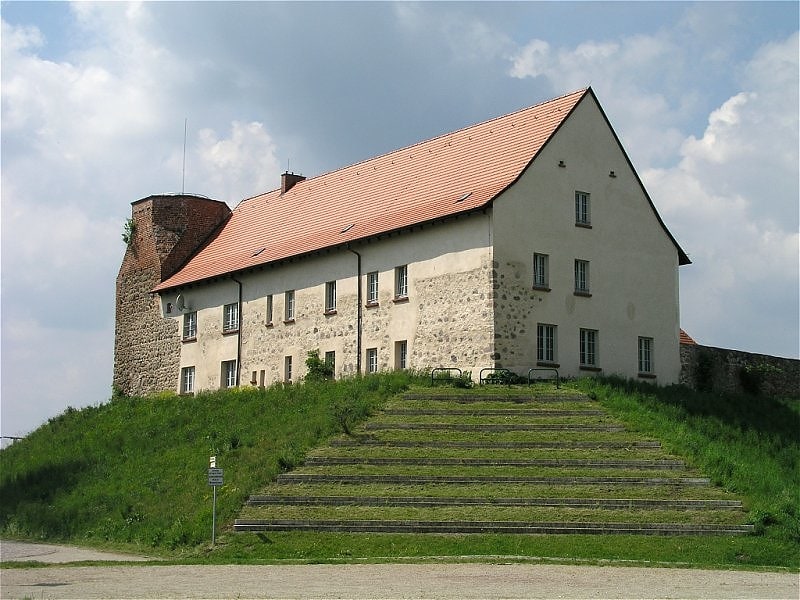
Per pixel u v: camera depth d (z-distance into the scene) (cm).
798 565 2773
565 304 4488
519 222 4375
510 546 2844
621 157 4828
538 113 4822
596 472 3312
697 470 3344
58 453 4609
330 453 3506
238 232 6122
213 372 5722
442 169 4981
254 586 2253
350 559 2722
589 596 2117
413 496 3155
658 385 4666
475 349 4288
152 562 2775
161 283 6181
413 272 4606
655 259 4906
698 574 2497
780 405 4875
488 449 3503
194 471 3797
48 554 3117
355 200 5366
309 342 5109
